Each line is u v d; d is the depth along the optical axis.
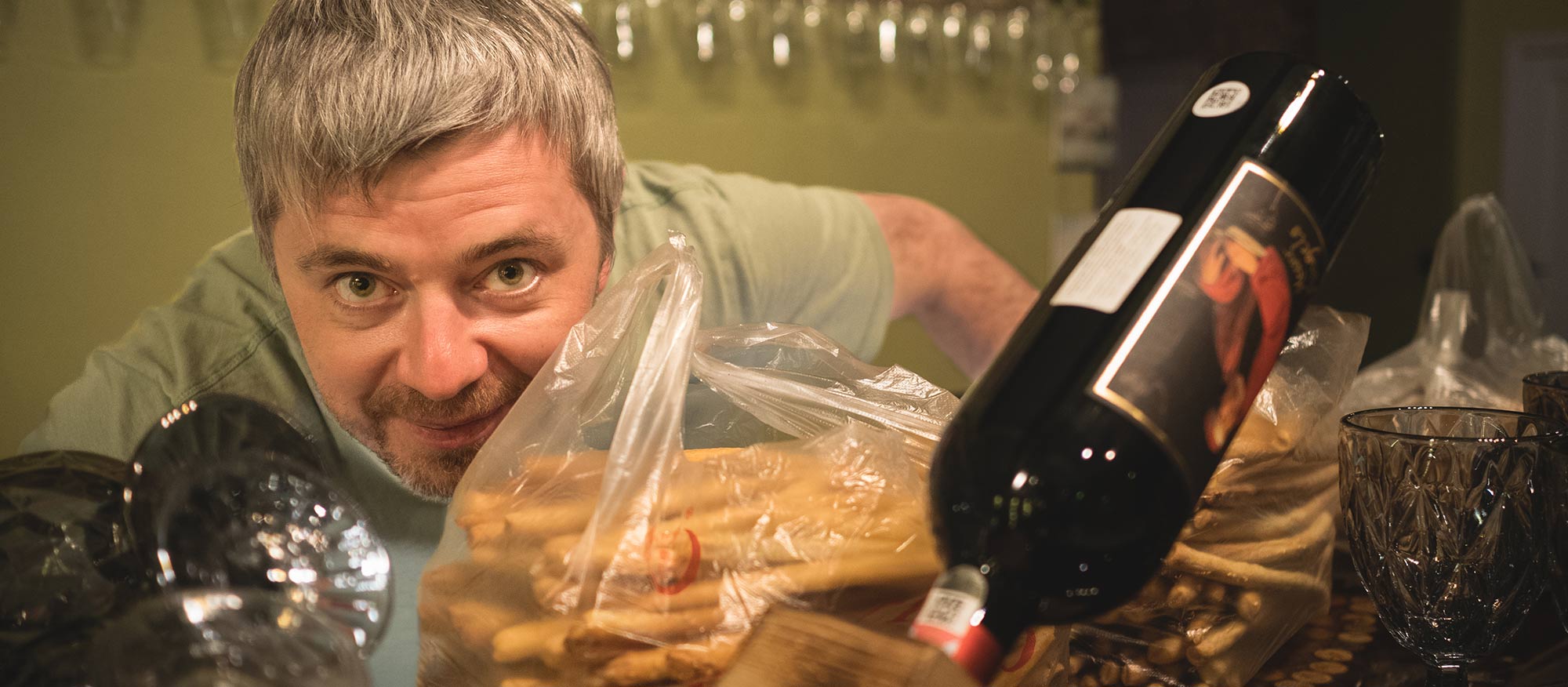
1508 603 0.46
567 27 0.60
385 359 0.58
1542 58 3.53
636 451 0.43
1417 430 0.51
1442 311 0.78
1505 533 0.45
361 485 0.68
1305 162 0.40
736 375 0.51
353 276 0.56
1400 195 3.87
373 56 0.52
